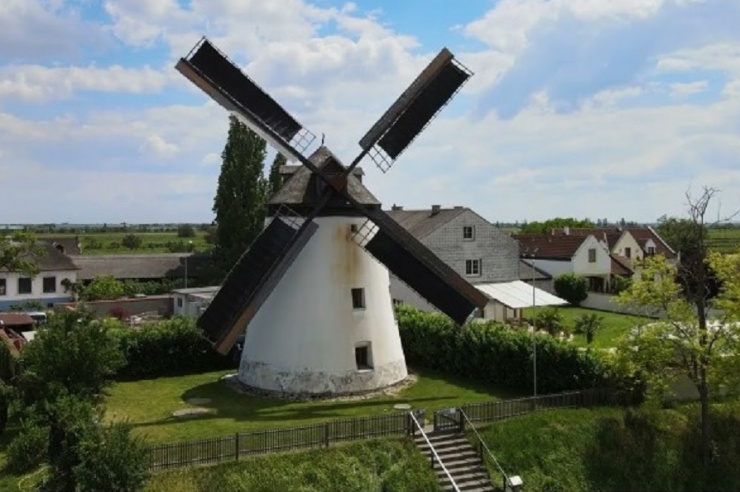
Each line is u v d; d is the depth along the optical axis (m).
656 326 25.42
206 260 73.31
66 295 62.88
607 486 23.86
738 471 25.53
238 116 27.36
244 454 21.48
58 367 23.47
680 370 25.73
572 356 27.98
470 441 24.03
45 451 20.61
